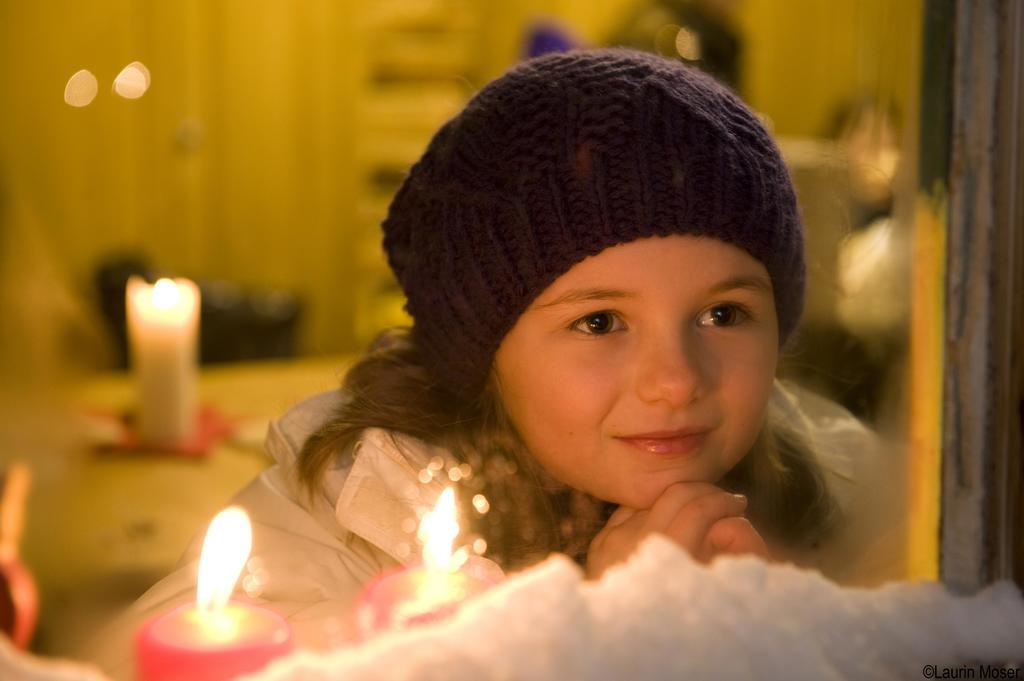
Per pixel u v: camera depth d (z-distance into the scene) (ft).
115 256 7.97
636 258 2.26
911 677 1.74
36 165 7.43
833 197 2.97
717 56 6.59
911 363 1.95
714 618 1.65
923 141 1.90
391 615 1.73
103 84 7.97
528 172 2.31
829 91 9.36
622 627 1.61
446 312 2.46
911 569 1.94
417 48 9.62
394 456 2.40
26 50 7.32
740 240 2.31
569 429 2.33
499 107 2.39
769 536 2.61
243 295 6.90
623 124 2.28
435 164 2.49
